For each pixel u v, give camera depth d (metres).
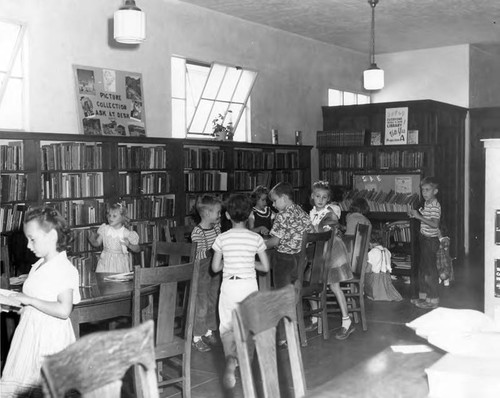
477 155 12.97
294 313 2.74
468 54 12.91
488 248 3.77
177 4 9.18
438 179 11.17
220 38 10.00
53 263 3.62
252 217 8.25
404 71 13.66
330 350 6.25
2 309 3.95
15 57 7.15
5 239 6.68
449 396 2.25
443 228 8.87
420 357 2.80
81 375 1.95
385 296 8.71
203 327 6.27
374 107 11.76
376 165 11.42
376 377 2.54
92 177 7.67
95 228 7.61
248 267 5.05
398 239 10.25
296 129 11.79
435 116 11.16
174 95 9.34
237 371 5.61
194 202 9.07
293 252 6.43
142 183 8.29
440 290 9.45
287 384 5.23
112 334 2.08
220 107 10.27
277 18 10.48
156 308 7.11
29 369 3.53
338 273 6.76
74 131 7.74
